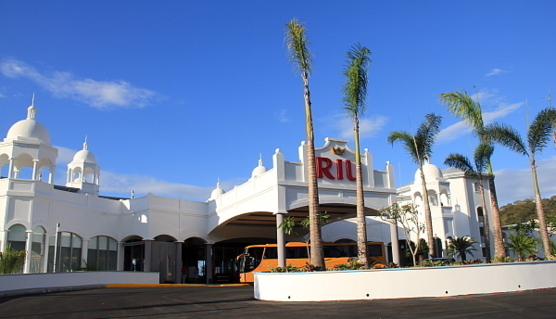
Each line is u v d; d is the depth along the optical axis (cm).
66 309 1567
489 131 2500
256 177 3117
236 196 3416
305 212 3334
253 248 3281
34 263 2870
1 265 2436
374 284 1728
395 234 3095
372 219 4491
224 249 4134
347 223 4406
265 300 1819
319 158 2998
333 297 1723
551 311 1302
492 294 1798
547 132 2486
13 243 2802
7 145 3067
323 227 4241
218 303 1712
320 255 1981
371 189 3117
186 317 1338
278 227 2533
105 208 3534
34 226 2888
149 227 3412
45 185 3045
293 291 1770
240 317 1320
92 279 2827
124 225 3606
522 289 1920
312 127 2127
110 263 3525
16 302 1811
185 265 4075
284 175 2867
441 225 4369
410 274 1756
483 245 5044
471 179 5194
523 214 7531
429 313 1321
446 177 5181
